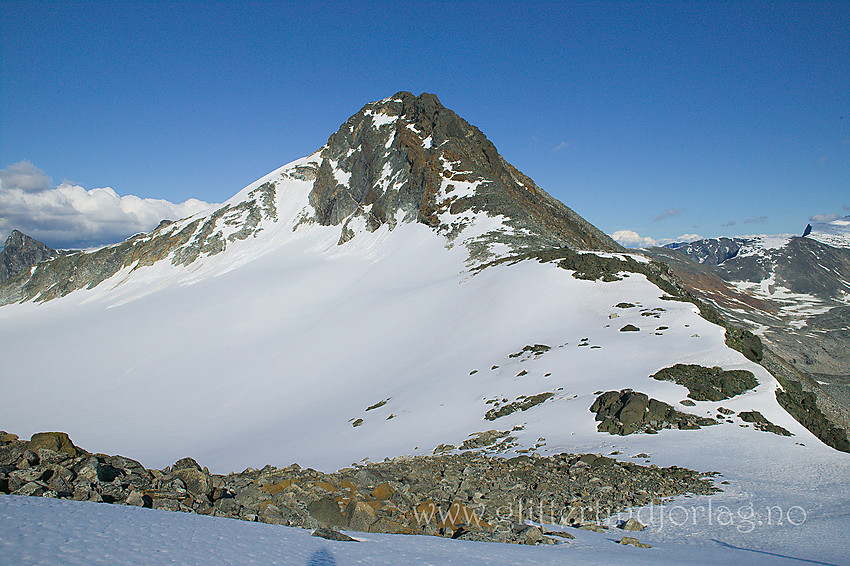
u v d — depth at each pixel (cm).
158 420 5331
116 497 850
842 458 1975
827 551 1022
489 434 2741
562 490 1605
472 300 6131
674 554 974
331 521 958
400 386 4506
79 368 7581
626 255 6844
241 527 754
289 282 10450
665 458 2038
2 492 804
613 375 3272
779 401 2769
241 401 5534
